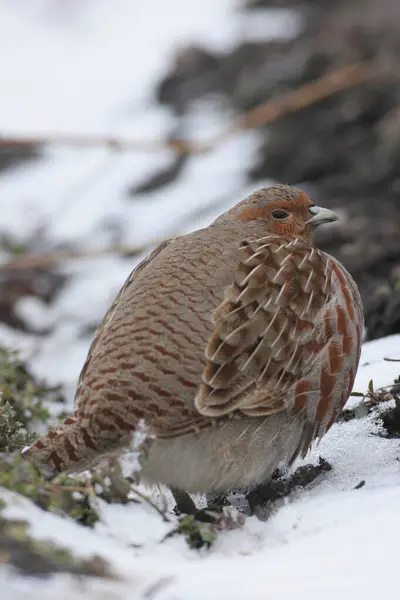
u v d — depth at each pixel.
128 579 6.15
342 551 6.76
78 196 20.89
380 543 6.80
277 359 8.12
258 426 8.10
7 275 18.64
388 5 23.42
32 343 16.28
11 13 29.47
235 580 6.31
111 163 21.73
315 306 8.44
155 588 6.06
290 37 23.80
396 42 21.14
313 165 19.22
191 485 8.13
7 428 9.11
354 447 9.28
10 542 6.28
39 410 11.23
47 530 6.57
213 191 19.67
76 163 22.14
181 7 28.66
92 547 6.56
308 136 19.86
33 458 7.47
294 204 10.23
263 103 21.48
